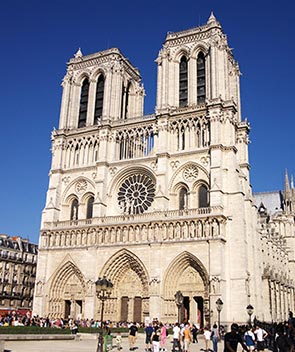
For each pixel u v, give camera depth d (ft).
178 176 301.02
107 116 336.90
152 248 280.31
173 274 274.57
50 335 200.23
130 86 380.17
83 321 275.18
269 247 357.00
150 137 321.73
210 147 289.53
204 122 302.86
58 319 288.71
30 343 181.47
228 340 85.87
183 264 273.54
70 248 308.81
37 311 305.32
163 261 276.82
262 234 339.98
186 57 333.83
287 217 461.37
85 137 344.08
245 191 298.15
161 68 333.62
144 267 280.51
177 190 300.20
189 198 292.61
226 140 293.84
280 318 341.21
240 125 321.11
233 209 276.82
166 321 267.18
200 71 328.08
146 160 312.50
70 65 375.86
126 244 289.74
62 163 344.49
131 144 328.90
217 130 291.58
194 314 266.36
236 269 263.29
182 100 326.24
